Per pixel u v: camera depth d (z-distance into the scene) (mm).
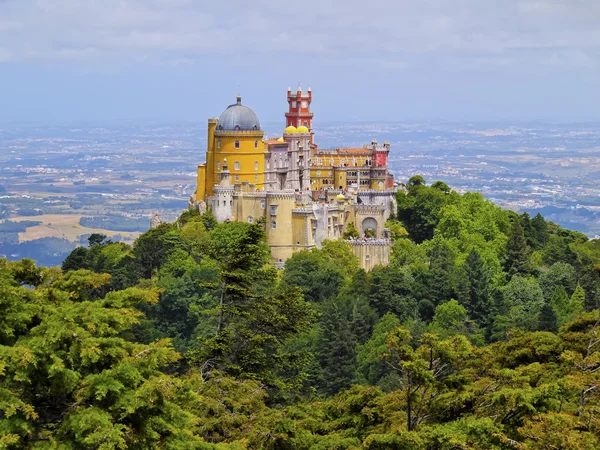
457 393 117375
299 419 129875
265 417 120688
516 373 124125
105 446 84938
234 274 145125
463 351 116688
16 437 83188
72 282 106625
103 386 88875
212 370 133750
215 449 96250
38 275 107562
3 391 86188
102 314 95500
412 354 113500
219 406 120812
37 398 92188
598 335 143250
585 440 101875
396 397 124250
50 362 89188
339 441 116250
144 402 90312
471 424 108562
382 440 107188
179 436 95062
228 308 144625
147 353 95750
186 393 97375
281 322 145875
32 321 95875
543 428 105750
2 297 94562
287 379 151375
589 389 115625
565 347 143875
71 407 90188
